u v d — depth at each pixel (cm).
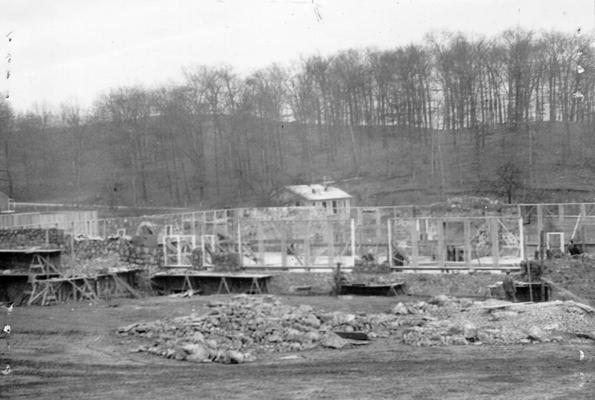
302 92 9156
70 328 2964
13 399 1758
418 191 7269
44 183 7731
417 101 8825
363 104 9106
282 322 2747
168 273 4450
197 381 1947
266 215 6150
